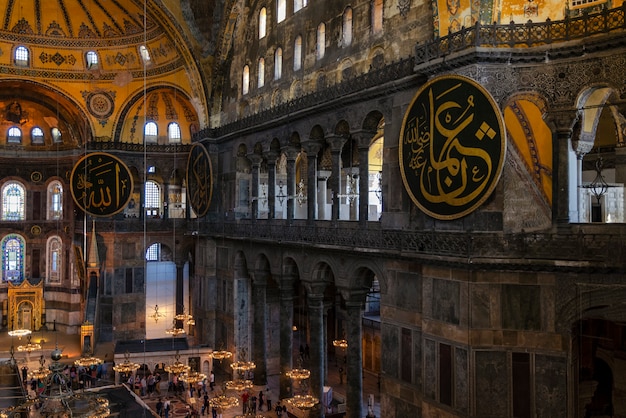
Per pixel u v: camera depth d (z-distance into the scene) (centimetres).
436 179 1434
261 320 2481
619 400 1641
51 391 1180
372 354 2723
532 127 1427
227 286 2773
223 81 2892
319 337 2073
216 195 2945
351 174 2580
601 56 1275
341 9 1962
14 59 3145
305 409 2039
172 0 2839
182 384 2541
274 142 2392
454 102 1383
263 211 3014
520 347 1334
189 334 3366
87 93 3272
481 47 1340
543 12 1355
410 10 1634
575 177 1395
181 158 3509
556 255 1284
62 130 3606
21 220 3678
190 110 3409
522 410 1329
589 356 1603
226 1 2722
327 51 2036
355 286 1866
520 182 1389
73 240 3541
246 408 2192
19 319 3584
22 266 3694
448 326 1426
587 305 1267
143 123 3438
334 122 1961
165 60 3138
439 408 1448
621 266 1202
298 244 2069
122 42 3186
